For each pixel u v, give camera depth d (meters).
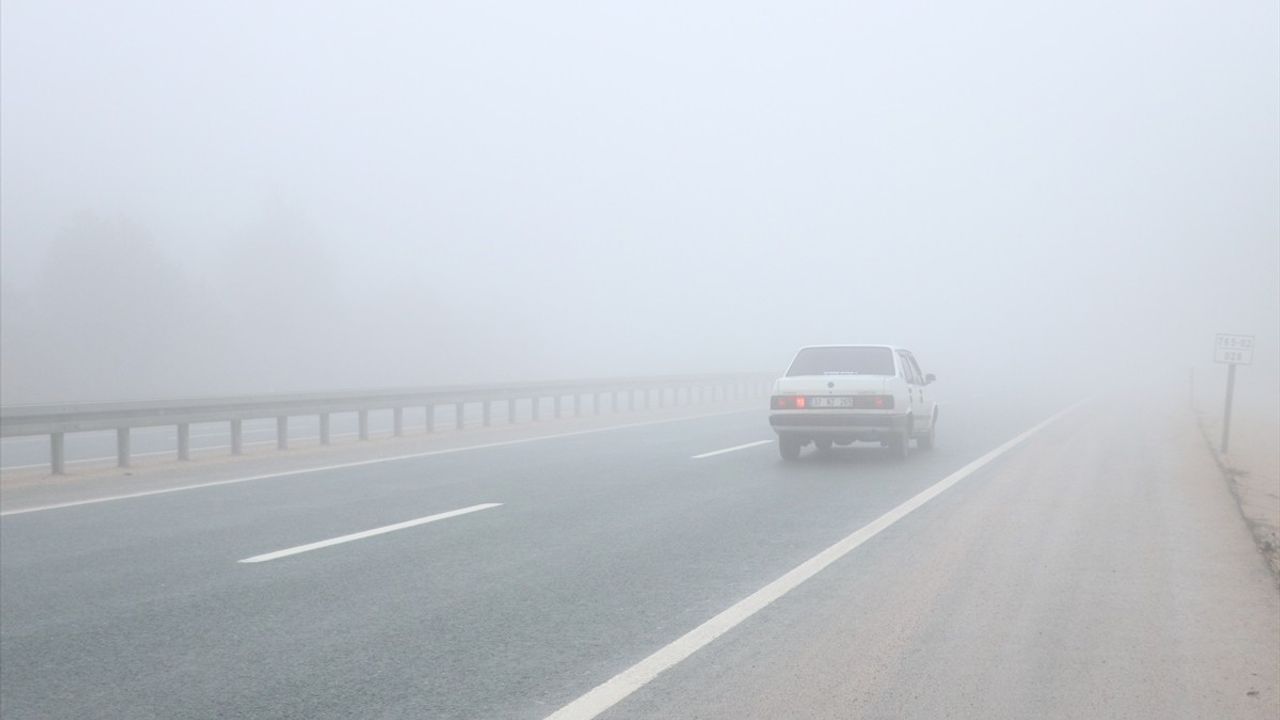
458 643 5.41
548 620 5.86
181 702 4.53
